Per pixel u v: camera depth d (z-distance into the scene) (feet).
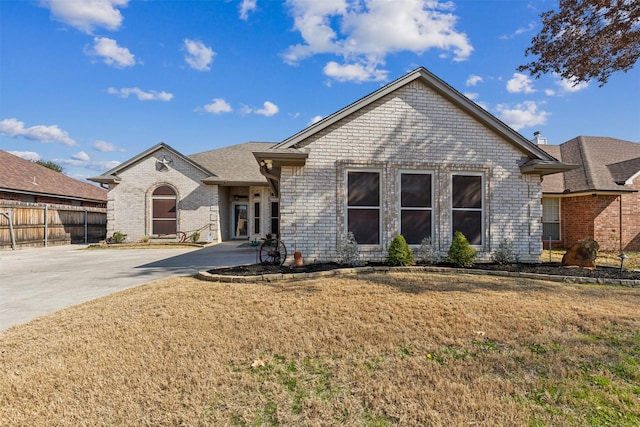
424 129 29.35
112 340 13.12
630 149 55.06
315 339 12.60
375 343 12.18
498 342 12.23
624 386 9.46
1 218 53.26
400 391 9.27
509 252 28.66
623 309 15.83
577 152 53.88
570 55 28.27
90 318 15.84
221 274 24.32
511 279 23.02
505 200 30.19
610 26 25.77
